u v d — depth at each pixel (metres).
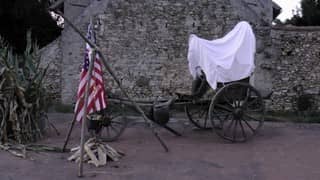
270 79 17.72
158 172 7.21
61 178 6.81
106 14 18.28
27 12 21.77
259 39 17.83
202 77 10.75
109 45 18.25
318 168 7.66
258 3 21.33
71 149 8.77
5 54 10.28
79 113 8.47
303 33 17.61
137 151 8.95
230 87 10.20
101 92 8.44
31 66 10.74
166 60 18.48
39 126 10.55
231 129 11.63
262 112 10.91
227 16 18.59
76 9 21.06
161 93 18.42
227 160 8.20
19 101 9.95
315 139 10.75
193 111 11.68
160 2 18.52
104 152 8.02
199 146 9.60
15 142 9.66
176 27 18.55
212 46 10.38
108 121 8.99
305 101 17.44
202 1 18.62
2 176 6.89
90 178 6.82
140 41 18.42
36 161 7.96
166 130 11.85
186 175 7.05
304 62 17.58
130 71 18.34
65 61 18.27
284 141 10.40
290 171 7.42
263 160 8.26
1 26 21.84
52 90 18.14
